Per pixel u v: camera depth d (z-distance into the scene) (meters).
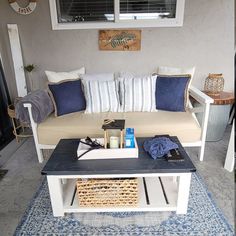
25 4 2.51
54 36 2.63
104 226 1.37
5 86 2.65
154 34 2.58
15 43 2.61
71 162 1.36
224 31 2.53
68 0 2.55
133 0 2.50
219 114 2.27
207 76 2.68
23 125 2.73
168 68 2.40
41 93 2.07
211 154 2.17
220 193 1.62
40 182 1.81
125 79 2.19
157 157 1.38
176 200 1.44
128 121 1.94
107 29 2.58
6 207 1.54
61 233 1.33
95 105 2.14
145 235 1.30
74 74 2.41
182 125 1.87
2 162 2.12
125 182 1.35
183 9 2.46
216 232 1.31
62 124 1.93
